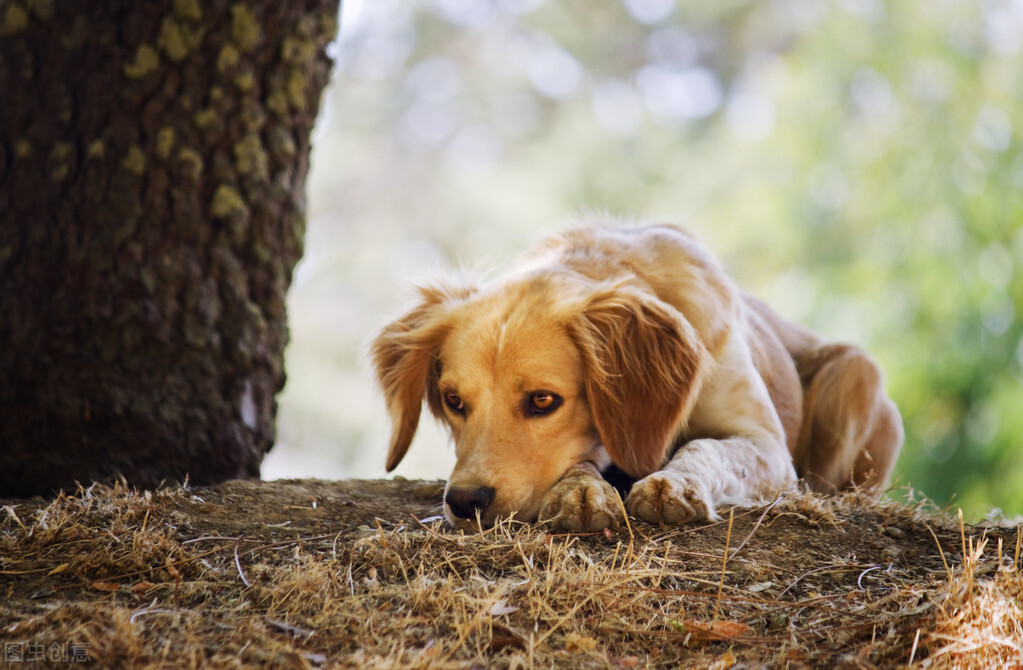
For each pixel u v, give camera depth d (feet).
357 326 66.39
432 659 6.91
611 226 14.21
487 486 10.52
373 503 11.40
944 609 7.31
